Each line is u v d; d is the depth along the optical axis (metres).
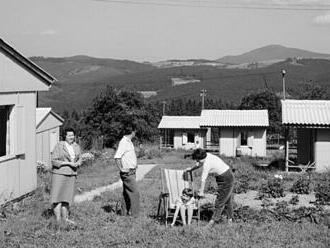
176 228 9.71
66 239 8.78
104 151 38.75
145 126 53.94
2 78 11.87
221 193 9.95
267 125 46.44
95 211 11.60
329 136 26.95
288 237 9.00
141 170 27.98
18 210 11.68
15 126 12.70
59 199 10.16
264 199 14.05
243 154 46.91
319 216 10.70
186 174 10.46
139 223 10.22
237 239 8.78
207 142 55.28
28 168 13.66
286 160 26.66
